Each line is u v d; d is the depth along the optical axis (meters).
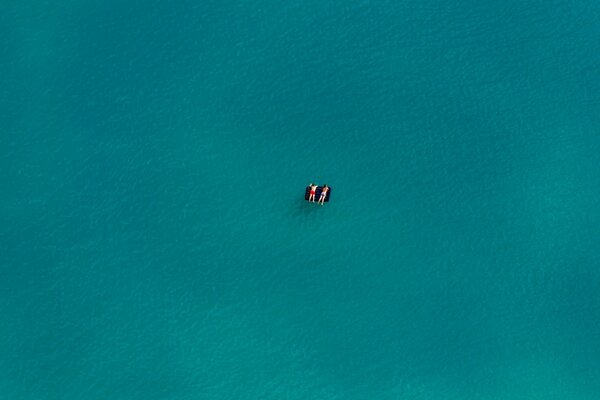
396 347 85.31
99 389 82.75
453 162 93.06
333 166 92.12
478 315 86.88
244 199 90.44
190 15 100.38
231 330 85.38
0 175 90.50
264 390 83.25
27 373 83.12
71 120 93.38
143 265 87.50
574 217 91.19
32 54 96.69
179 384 83.19
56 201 89.69
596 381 84.69
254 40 99.12
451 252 89.19
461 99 96.25
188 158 91.94
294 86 96.25
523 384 84.31
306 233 89.38
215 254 88.25
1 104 93.88
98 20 99.31
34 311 85.31
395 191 91.44
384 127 94.25
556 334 86.31
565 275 88.69
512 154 93.62
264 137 93.25
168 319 85.56
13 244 87.69
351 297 87.12
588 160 93.88
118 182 90.69
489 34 100.56
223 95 95.44
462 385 84.12
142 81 95.94
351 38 99.62
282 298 86.81
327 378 83.88
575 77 98.31
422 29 100.62
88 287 86.50
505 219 90.75
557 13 102.44
